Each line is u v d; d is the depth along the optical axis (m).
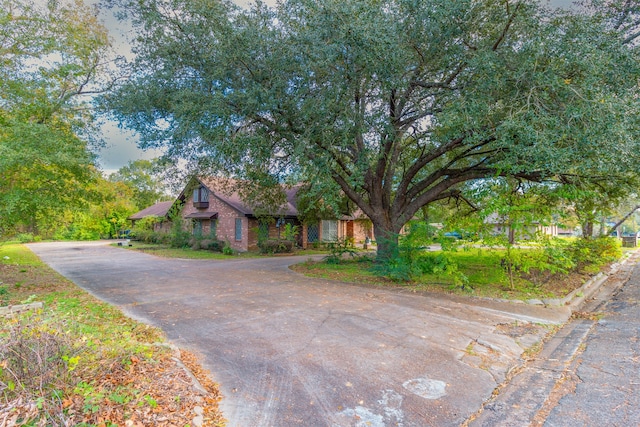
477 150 12.06
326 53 7.41
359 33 7.02
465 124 7.75
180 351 4.48
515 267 9.95
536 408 3.27
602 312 7.11
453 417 3.13
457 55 8.71
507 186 8.92
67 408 2.64
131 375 3.38
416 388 3.64
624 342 5.05
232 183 14.63
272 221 21.05
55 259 16.61
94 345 3.76
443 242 8.54
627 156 6.79
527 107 7.24
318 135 8.46
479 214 8.36
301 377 3.84
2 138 7.83
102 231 35.00
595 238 15.59
